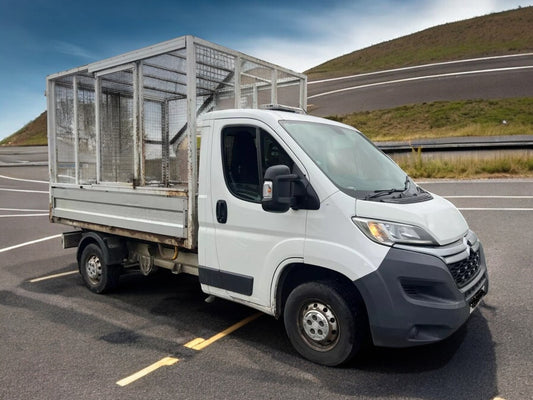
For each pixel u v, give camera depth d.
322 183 3.82
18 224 12.34
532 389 3.46
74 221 6.48
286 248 3.97
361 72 41.78
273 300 4.14
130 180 6.00
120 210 5.61
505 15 52.22
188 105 4.63
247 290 4.30
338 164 4.18
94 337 4.71
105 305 5.75
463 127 21.73
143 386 3.66
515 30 45.62
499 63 34.38
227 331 4.84
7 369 3.99
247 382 3.70
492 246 7.70
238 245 4.34
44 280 6.97
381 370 3.84
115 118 6.13
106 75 5.82
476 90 27.91
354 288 3.81
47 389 3.63
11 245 9.62
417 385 3.57
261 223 4.14
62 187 6.61
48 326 5.03
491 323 4.73
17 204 16.48
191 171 4.63
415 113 25.09
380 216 3.62
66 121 6.62
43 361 4.14
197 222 4.74
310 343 4.03
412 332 3.50
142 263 5.93
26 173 26.62
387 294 3.50
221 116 4.52
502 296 5.46
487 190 13.13
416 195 4.24
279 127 4.16
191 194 4.65
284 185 3.76
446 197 12.47
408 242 3.54
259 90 6.42
